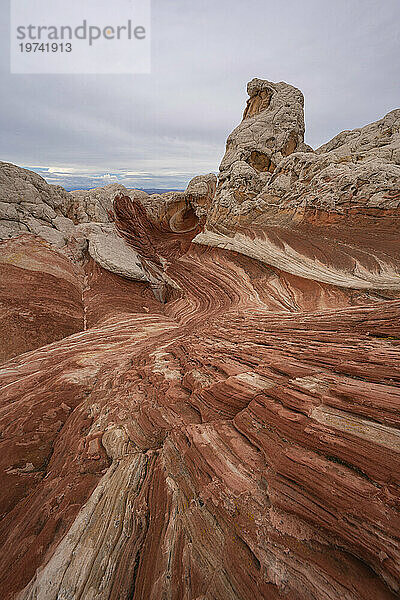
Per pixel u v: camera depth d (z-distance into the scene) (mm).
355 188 16406
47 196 24359
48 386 9875
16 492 5672
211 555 3658
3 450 6832
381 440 3668
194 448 5328
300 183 20578
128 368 10828
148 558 3953
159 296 24875
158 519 4453
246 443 5016
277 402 5375
